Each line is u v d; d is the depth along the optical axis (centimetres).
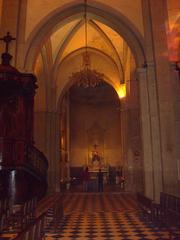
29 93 1218
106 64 2253
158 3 1278
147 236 712
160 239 677
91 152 3228
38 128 2000
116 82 2230
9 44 1265
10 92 1162
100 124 3322
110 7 1354
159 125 1188
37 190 1195
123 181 2227
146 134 1227
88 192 1961
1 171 1098
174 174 1135
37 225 442
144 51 1280
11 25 1290
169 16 1265
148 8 1307
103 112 3353
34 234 416
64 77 2241
